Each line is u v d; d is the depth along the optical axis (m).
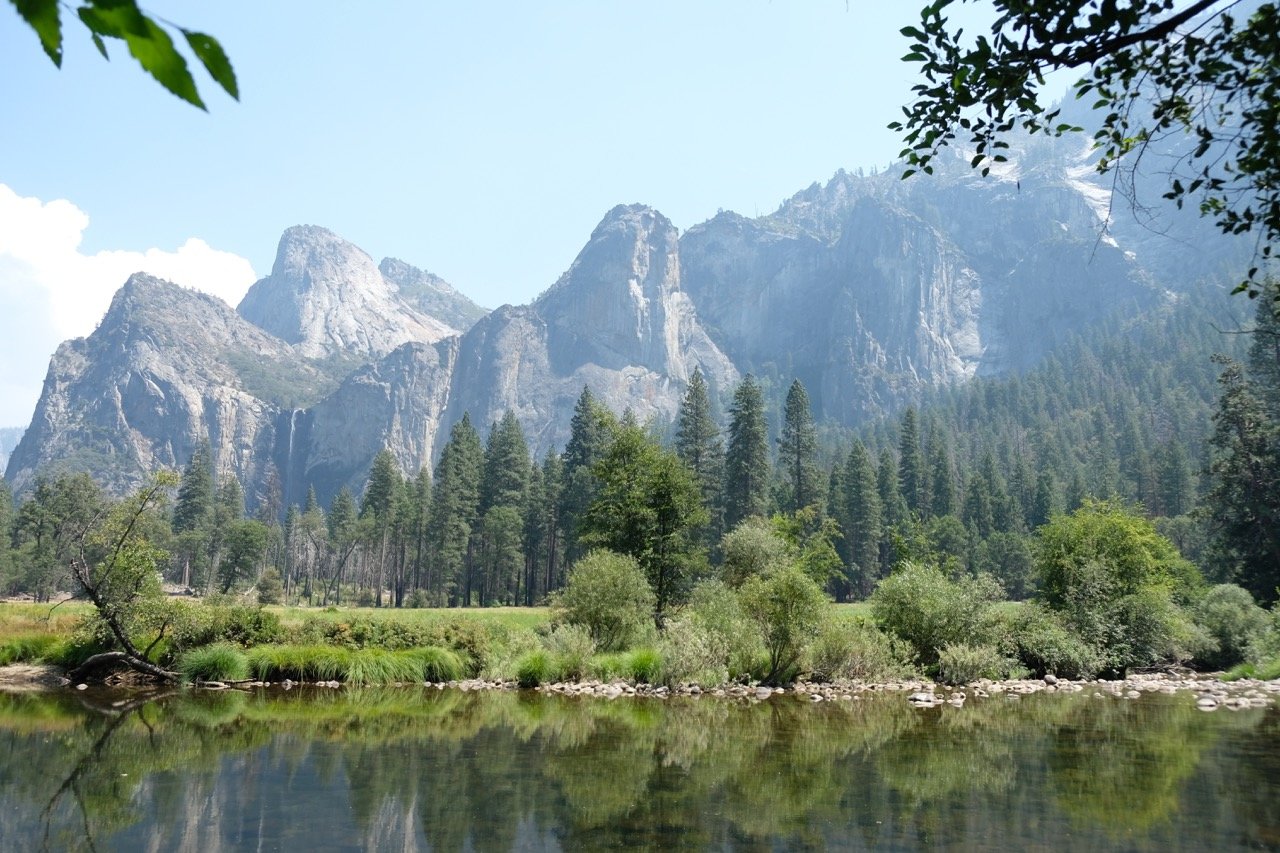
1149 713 22.70
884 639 30.34
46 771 14.16
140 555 25.23
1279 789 13.62
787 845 10.53
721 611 29.41
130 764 14.77
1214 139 5.70
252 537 89.88
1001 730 19.52
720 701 24.64
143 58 1.52
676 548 43.06
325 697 23.94
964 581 32.97
